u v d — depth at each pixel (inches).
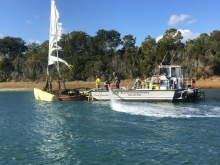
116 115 474.3
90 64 2165.4
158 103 639.8
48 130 366.3
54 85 1827.0
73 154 261.1
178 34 2399.1
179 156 248.1
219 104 628.1
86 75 2106.3
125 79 2050.9
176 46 2284.7
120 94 672.4
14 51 3046.3
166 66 717.3
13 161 245.1
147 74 1962.4
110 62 2274.9
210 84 1672.0
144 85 707.4
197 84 1683.1
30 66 2342.5
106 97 695.7
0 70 2448.3
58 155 259.4
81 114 497.4
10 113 547.8
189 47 2199.8
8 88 1809.8
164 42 2245.3
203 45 2297.0
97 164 232.8
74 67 2142.0
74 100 746.2
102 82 1957.4
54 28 852.6
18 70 2534.5
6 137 331.9
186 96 658.2
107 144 290.2
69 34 2822.3
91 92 712.4
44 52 2474.2
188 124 385.7
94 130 357.1
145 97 652.7
